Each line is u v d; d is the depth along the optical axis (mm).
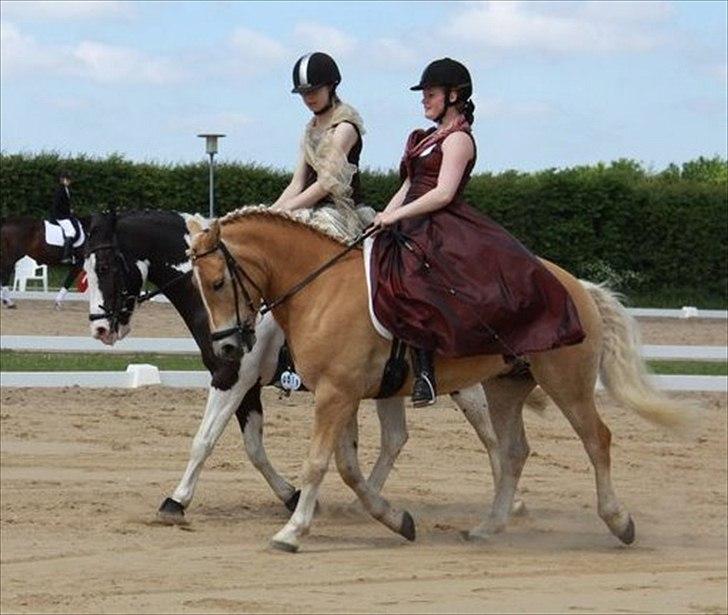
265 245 9141
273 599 7805
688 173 49406
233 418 15141
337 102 9953
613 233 36094
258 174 34438
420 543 9781
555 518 11047
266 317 9914
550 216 35812
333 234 9281
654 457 14078
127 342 19766
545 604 7824
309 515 9273
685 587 8469
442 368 9289
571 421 9633
